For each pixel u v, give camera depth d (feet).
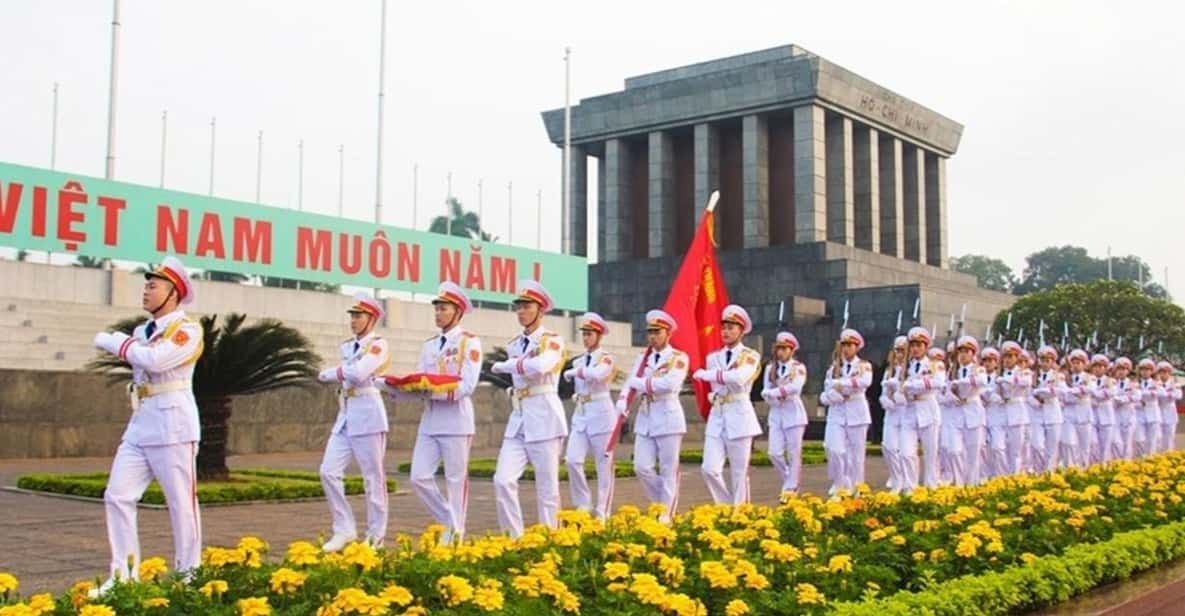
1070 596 27.09
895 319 163.53
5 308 93.40
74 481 51.80
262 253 112.57
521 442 34.94
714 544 26.91
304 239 116.37
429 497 34.50
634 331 191.72
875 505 34.71
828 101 185.57
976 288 209.26
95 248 99.71
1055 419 69.26
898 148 207.72
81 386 79.97
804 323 168.66
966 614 23.59
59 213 97.25
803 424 51.67
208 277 126.62
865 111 194.49
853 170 198.49
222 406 54.85
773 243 195.52
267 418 90.58
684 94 195.52
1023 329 168.86
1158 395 85.71
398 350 120.98
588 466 70.18
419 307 129.18
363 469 34.86
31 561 32.22
